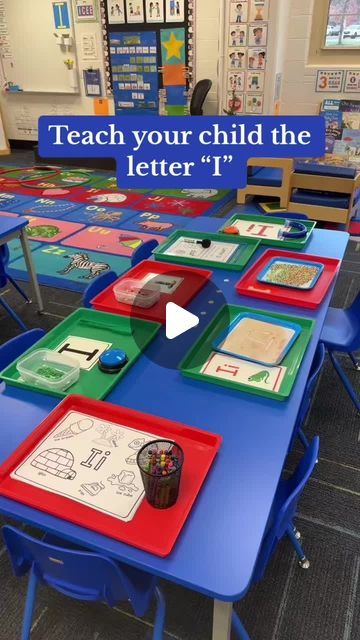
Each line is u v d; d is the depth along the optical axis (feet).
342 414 7.55
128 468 3.64
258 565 3.85
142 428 4.02
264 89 17.85
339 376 7.63
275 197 17.49
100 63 21.97
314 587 5.16
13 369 4.80
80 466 3.66
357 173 14.90
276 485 3.54
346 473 6.52
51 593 5.08
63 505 3.34
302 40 17.54
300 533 5.73
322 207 15.05
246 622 4.84
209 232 8.29
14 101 24.72
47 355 4.93
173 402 4.39
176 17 19.61
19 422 4.17
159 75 21.07
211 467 3.68
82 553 3.16
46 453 3.77
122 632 4.74
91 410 4.22
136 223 15.48
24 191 19.07
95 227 15.19
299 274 6.70
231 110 18.71
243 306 5.96
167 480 3.14
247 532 3.18
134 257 8.02
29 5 21.85
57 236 14.52
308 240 7.97
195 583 2.87
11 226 9.31
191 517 3.28
